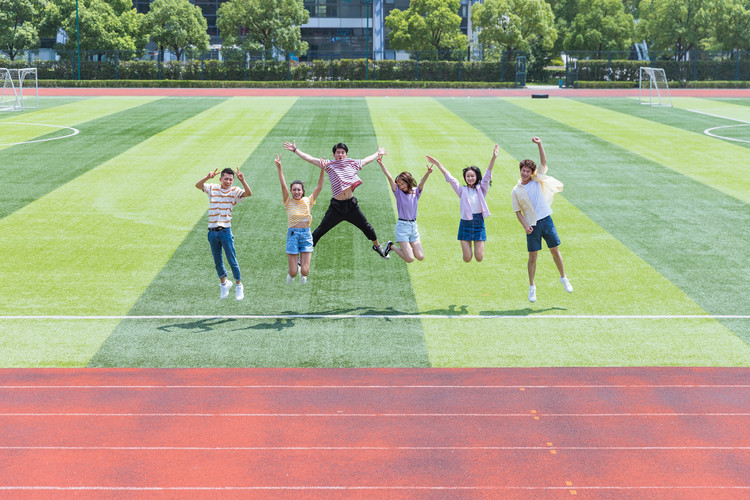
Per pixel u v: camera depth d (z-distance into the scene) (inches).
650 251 574.2
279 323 436.8
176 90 2155.5
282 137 1114.1
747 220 659.4
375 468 286.5
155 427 315.3
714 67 2524.6
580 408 333.7
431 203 723.4
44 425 316.5
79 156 941.8
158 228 633.6
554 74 2979.8
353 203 446.9
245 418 323.3
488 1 2721.5
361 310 458.6
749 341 411.5
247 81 2388.0
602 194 755.4
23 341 407.5
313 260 552.7
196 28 2687.0
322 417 324.5
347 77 2503.7
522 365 380.2
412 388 352.8
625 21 2938.0
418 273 528.4
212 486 274.8
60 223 645.3
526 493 272.5
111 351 394.6
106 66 2413.9
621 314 452.8
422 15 2970.0
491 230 634.2
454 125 1268.5
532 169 444.8
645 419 324.5
